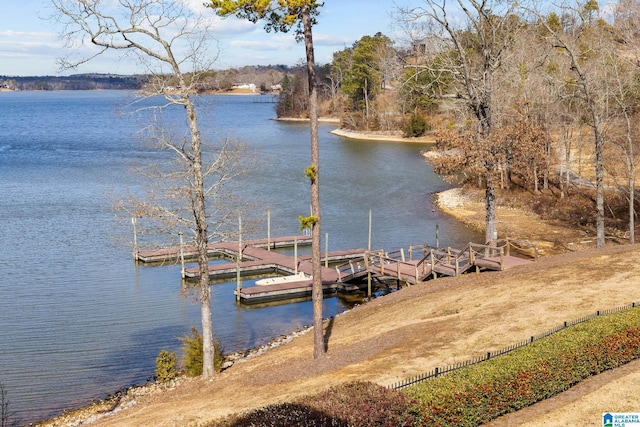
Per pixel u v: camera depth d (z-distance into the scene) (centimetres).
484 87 3731
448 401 1400
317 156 2253
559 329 1914
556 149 6806
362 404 1376
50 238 5100
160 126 3359
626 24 5297
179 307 3656
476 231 5469
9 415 2398
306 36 2153
